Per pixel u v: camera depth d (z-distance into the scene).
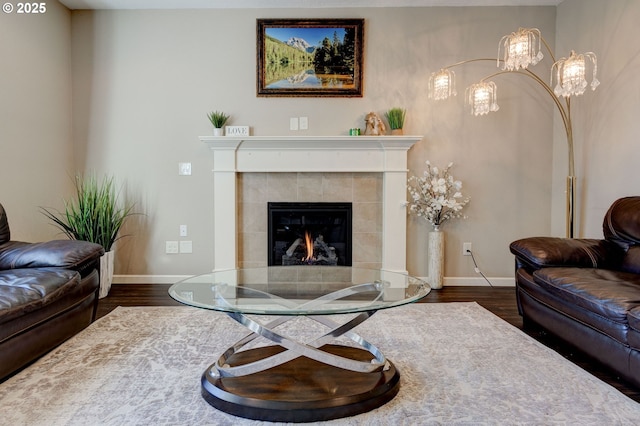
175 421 1.65
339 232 4.32
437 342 2.55
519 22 4.12
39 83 3.69
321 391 1.74
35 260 2.49
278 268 3.09
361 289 2.32
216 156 4.11
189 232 4.23
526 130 4.17
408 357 2.32
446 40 4.14
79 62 4.16
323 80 4.16
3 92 3.28
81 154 4.19
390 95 4.16
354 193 4.20
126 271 4.23
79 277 2.47
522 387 1.96
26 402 1.79
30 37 3.57
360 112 4.17
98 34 4.14
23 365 2.07
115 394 1.88
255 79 4.17
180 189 4.21
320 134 4.18
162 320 2.97
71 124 4.16
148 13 4.15
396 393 1.86
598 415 1.71
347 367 1.87
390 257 4.12
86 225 3.70
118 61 4.15
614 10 3.33
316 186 4.20
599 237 3.53
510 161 4.19
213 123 4.09
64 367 2.16
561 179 4.05
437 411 1.73
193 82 4.17
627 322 1.87
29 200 3.57
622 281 2.22
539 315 2.67
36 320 2.11
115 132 4.18
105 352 2.37
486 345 2.50
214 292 2.25
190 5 4.09
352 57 4.14
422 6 4.12
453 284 4.23
